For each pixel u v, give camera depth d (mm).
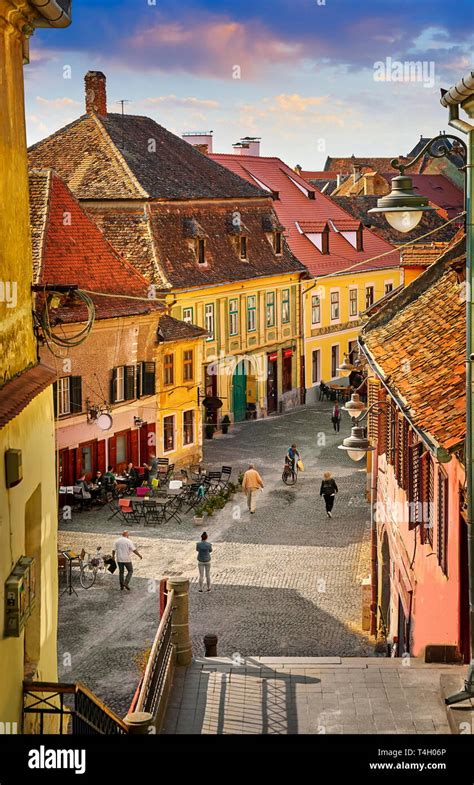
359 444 20594
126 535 26688
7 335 9492
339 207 71000
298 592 26750
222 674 14312
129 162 50906
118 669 21438
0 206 9227
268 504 37000
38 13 10000
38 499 10812
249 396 56031
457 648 13398
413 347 18203
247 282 54656
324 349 63750
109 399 38469
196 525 34000
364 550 30812
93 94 53531
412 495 17578
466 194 11656
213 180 55906
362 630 23859
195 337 43719
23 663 9727
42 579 10898
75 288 12062
